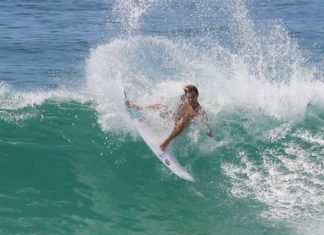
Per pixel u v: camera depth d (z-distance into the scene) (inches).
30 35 3597.4
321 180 1419.8
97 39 3398.1
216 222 1250.6
